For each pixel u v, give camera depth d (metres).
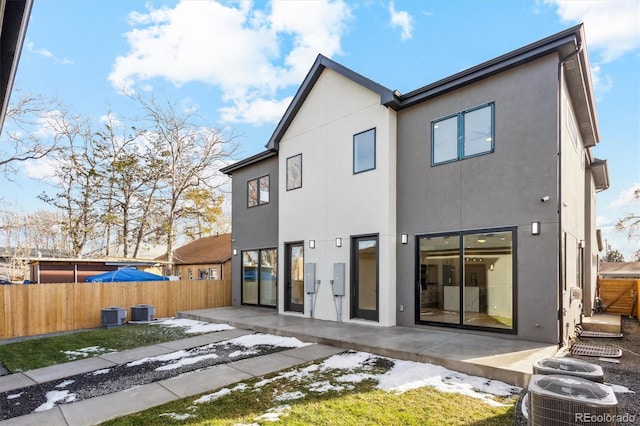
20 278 25.09
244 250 14.16
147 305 12.38
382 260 8.80
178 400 4.75
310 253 10.64
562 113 6.95
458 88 8.05
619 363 5.82
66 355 7.64
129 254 23.88
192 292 13.90
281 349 7.27
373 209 9.10
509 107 7.27
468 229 7.70
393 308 8.75
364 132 9.45
